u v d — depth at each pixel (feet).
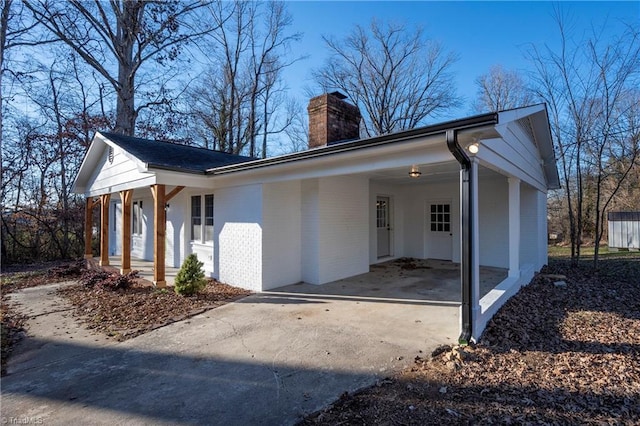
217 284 24.57
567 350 11.95
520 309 17.04
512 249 20.85
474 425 7.77
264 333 14.32
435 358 11.51
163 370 11.07
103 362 11.74
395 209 35.27
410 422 7.98
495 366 10.75
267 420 8.27
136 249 39.63
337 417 8.29
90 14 43.86
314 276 24.00
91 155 32.45
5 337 14.19
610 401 8.64
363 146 14.20
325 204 24.30
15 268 36.22
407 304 18.48
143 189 34.73
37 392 9.77
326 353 12.17
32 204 43.65
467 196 12.75
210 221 27.68
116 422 8.25
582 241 53.06
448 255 33.50
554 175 32.45
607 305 18.01
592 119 31.86
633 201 49.01
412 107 71.10
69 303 19.67
